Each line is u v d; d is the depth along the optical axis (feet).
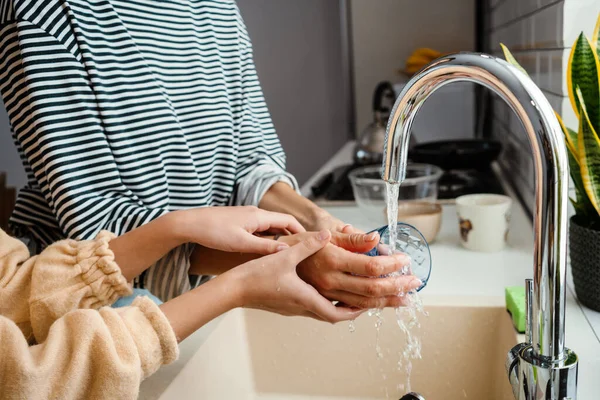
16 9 2.77
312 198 5.70
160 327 2.11
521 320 2.87
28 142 2.88
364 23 9.73
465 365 3.26
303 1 10.95
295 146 11.82
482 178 5.82
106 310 2.11
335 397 3.44
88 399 2.03
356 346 3.37
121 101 3.10
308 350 3.43
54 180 2.82
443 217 5.01
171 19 3.49
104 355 1.98
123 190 3.04
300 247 2.35
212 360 3.03
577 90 2.95
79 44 2.92
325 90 11.34
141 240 2.54
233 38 3.89
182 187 3.38
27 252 2.62
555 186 1.68
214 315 2.31
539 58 4.32
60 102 2.85
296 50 11.30
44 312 2.39
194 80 3.56
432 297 3.32
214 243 2.57
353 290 2.39
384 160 1.94
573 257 3.17
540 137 1.65
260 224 2.73
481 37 9.41
